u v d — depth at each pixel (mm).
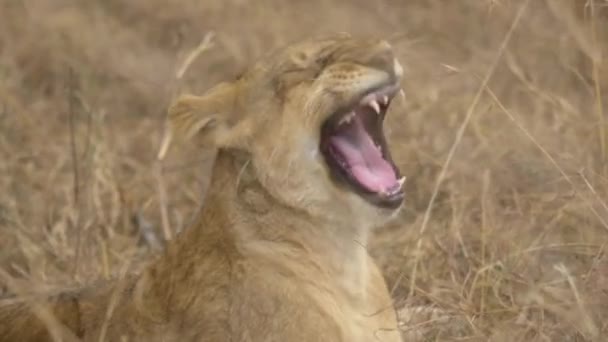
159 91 17562
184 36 18859
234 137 9953
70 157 14891
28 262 12727
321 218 9914
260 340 9641
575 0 14938
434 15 18297
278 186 9859
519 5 16812
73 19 19406
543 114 14953
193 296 9758
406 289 12000
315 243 9914
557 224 12211
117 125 16531
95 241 12883
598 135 13180
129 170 15227
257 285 9703
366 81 9930
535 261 11641
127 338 9914
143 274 10164
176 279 9883
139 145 15883
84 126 16094
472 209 12789
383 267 12281
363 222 10016
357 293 10031
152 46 18938
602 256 11359
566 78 15836
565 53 16078
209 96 10148
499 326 10664
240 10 19531
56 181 14461
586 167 11805
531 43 16484
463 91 15961
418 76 16422
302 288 9766
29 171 14711
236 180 9875
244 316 9672
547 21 16625
